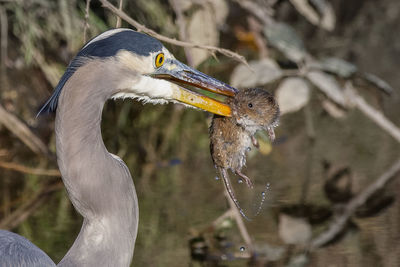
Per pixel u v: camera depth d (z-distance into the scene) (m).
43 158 12.19
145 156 12.49
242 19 12.99
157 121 13.37
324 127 13.70
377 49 17.34
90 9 11.29
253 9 12.07
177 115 13.47
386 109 14.20
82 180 5.65
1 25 12.20
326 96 10.85
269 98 6.10
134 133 13.07
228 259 8.36
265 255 8.46
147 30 7.34
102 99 5.75
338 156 12.08
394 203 10.17
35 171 11.37
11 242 5.81
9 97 12.80
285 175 11.28
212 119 6.43
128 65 5.92
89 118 5.66
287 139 13.09
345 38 17.52
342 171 11.43
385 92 10.75
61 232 9.19
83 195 5.68
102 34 5.97
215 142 6.31
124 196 5.87
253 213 9.84
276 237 9.03
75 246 5.82
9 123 12.09
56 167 11.93
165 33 11.55
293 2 11.34
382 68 16.31
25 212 10.12
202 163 12.05
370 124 13.81
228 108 6.23
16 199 10.70
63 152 5.64
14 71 12.88
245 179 6.30
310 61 10.54
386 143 12.75
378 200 10.28
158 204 10.06
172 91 6.21
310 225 9.45
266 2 12.35
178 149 12.79
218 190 10.67
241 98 6.12
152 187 10.84
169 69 6.26
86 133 5.64
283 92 10.07
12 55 12.79
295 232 9.18
